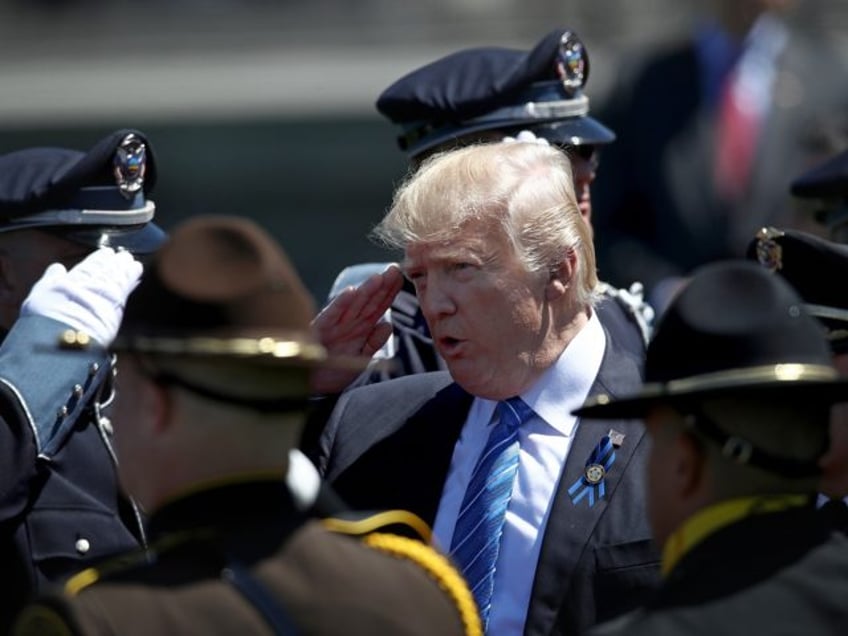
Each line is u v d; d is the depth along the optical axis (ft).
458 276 42.19
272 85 119.44
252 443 31.19
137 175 46.83
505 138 51.01
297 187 115.14
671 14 115.44
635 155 93.40
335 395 46.21
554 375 42.91
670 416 31.94
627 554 41.16
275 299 31.07
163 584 30.32
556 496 41.98
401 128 54.24
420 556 32.50
